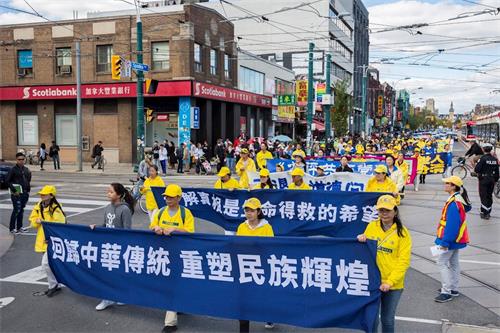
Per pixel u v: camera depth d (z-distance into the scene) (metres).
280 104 46.81
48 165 33.56
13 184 12.27
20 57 35.19
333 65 64.06
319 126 54.56
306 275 5.59
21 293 7.63
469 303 7.13
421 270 8.84
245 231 6.27
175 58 32.03
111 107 34.00
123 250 6.47
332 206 10.02
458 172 24.08
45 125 35.22
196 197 10.77
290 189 10.27
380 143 47.31
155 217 6.64
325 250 5.50
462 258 9.57
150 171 11.47
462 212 7.13
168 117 33.50
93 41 33.44
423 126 181.12
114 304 7.05
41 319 6.57
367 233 5.49
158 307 6.24
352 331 6.23
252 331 6.23
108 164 33.97
